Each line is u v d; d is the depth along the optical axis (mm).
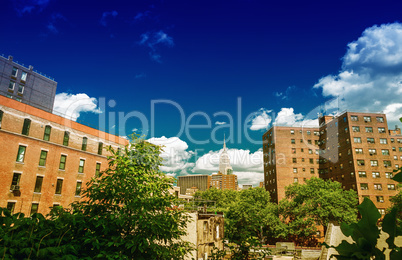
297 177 74750
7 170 28719
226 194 85312
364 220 1526
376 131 66125
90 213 6043
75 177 35688
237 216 52562
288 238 56875
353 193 52875
